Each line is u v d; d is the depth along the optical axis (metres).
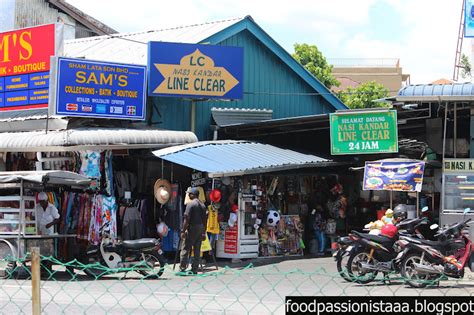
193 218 15.58
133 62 21.55
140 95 19.55
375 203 21.77
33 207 14.72
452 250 13.09
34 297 6.91
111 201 16.81
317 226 20.55
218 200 17.61
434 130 18.94
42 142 17.56
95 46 24.70
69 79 18.59
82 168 17.39
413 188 16.72
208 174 16.69
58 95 18.47
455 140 16.73
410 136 20.81
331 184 22.06
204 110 21.95
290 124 20.39
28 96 19.80
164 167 19.91
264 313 10.04
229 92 20.55
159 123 20.59
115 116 19.20
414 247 12.86
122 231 17.28
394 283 13.41
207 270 16.41
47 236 14.67
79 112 18.70
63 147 17.33
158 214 18.50
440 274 12.61
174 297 11.62
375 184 17.08
